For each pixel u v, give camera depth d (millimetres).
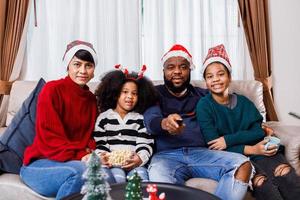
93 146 1865
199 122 2016
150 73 2797
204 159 1819
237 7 2811
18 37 2533
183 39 2785
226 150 1931
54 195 1627
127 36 2738
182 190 1357
